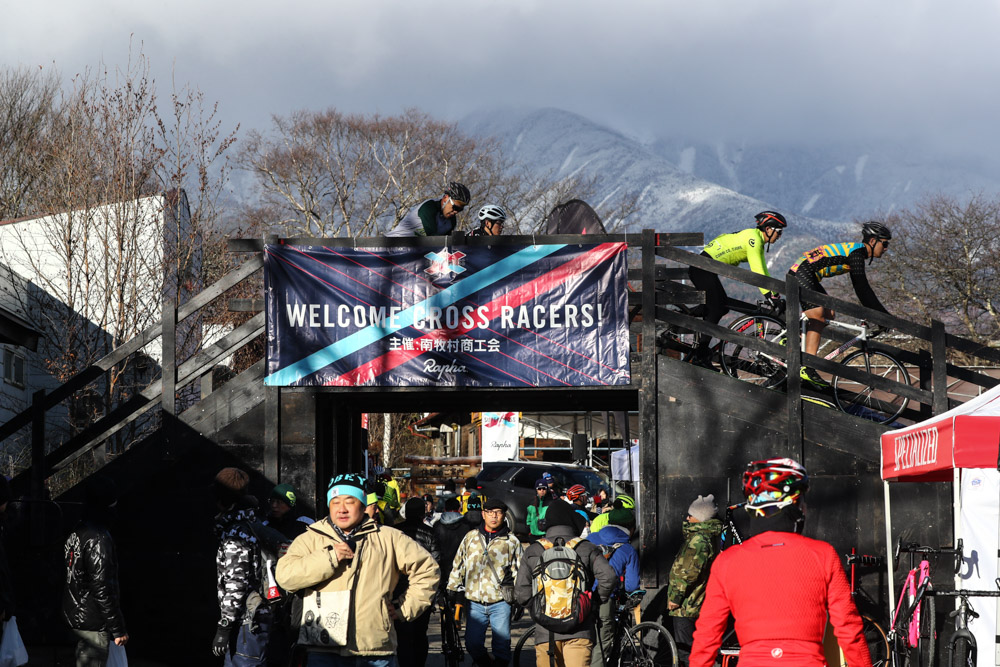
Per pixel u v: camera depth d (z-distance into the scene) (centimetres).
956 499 980
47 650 1017
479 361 1115
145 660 1073
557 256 1127
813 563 445
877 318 1121
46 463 1115
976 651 852
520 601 784
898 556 991
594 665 895
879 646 997
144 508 1098
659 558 1090
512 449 2855
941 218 4806
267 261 1122
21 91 3102
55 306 2364
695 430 1109
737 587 449
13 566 1040
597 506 1764
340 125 5150
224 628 682
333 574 547
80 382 1112
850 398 1202
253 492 1099
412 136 5197
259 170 5128
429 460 3734
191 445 1108
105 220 2105
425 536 1009
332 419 1209
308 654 545
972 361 3894
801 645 437
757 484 468
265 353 1116
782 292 1133
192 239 2161
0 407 2375
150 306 2119
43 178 2333
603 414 3181
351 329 1117
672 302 1177
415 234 1198
